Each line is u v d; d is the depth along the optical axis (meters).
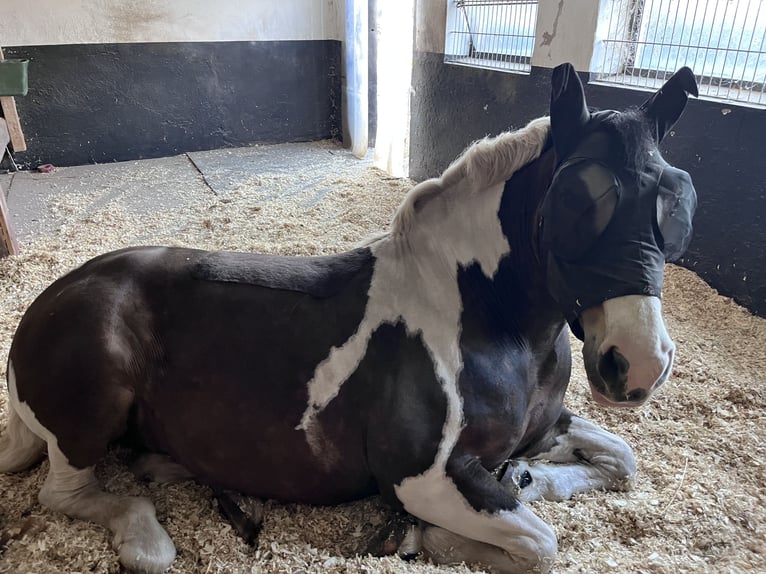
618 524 1.35
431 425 1.13
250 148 6.02
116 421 1.27
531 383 1.26
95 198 4.22
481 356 1.17
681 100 1.02
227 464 1.28
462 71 4.05
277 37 5.84
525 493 1.36
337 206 4.04
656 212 0.94
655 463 1.56
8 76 2.91
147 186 4.56
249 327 1.21
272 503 1.40
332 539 1.30
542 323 1.22
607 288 0.95
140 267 1.29
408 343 1.16
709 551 1.28
